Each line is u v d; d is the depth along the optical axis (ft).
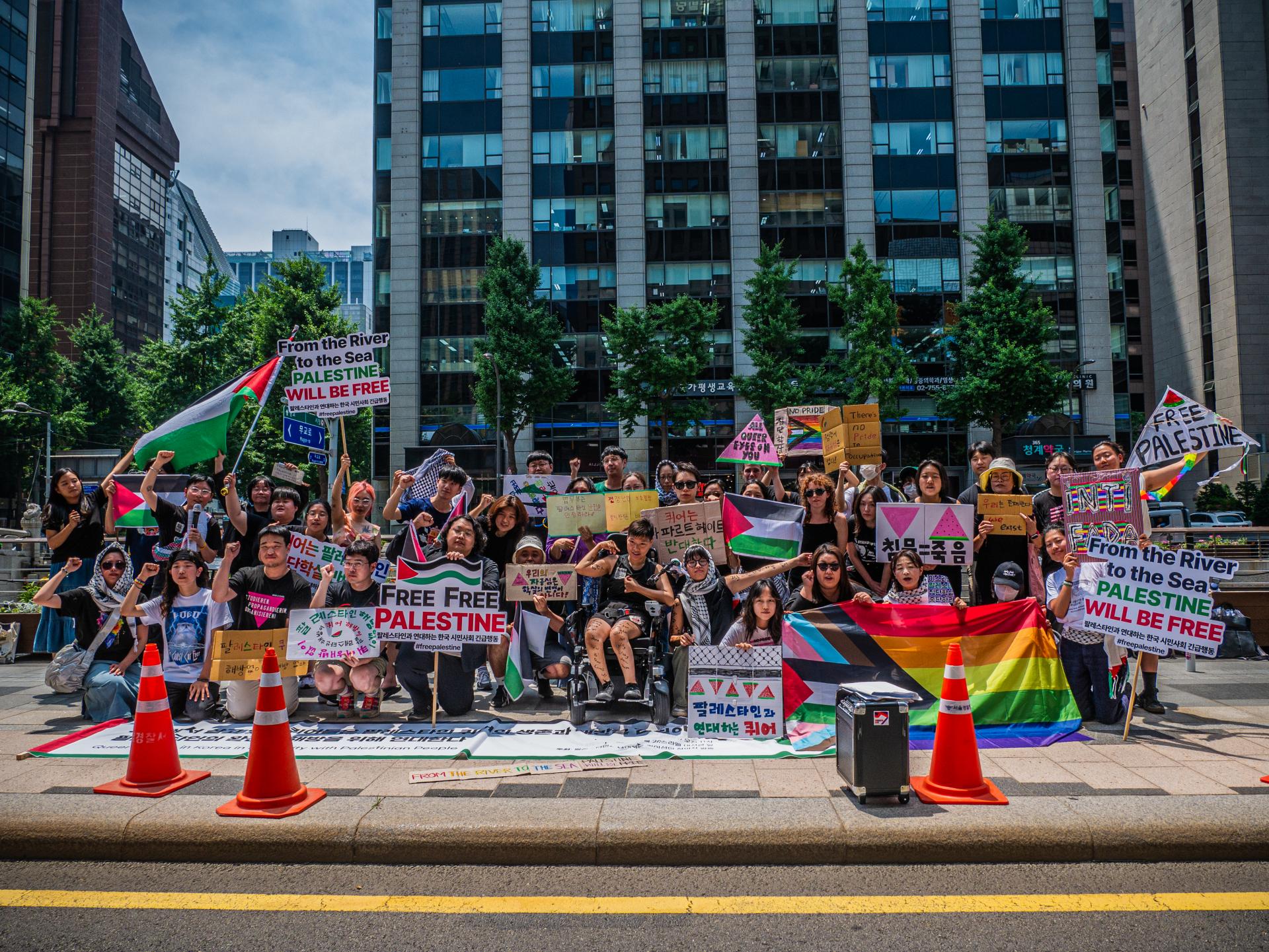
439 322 127.65
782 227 126.31
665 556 23.50
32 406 142.51
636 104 128.67
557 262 128.06
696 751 17.65
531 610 22.86
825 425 27.22
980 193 124.16
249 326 132.77
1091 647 20.33
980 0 126.00
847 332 108.88
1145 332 190.49
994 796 14.29
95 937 10.60
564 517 24.72
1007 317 102.78
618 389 126.52
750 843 12.89
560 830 13.03
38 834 13.33
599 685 20.58
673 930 10.72
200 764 16.87
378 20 132.46
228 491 24.73
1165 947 10.15
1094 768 16.28
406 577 20.18
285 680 21.11
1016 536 23.25
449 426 124.57
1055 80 125.59
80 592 21.95
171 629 20.98
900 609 20.11
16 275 175.11
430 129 129.59
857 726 14.12
